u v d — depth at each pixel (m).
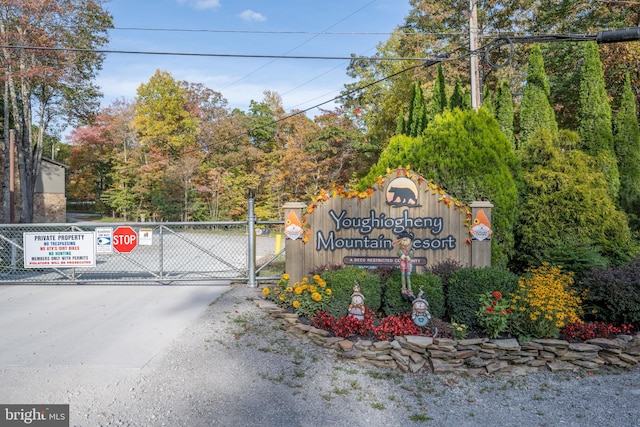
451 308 5.86
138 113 33.41
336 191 7.50
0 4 18.23
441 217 7.32
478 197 7.74
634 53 17.28
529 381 4.93
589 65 12.55
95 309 7.18
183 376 4.69
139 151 33.69
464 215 7.30
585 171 8.74
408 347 5.21
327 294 6.04
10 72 18.42
